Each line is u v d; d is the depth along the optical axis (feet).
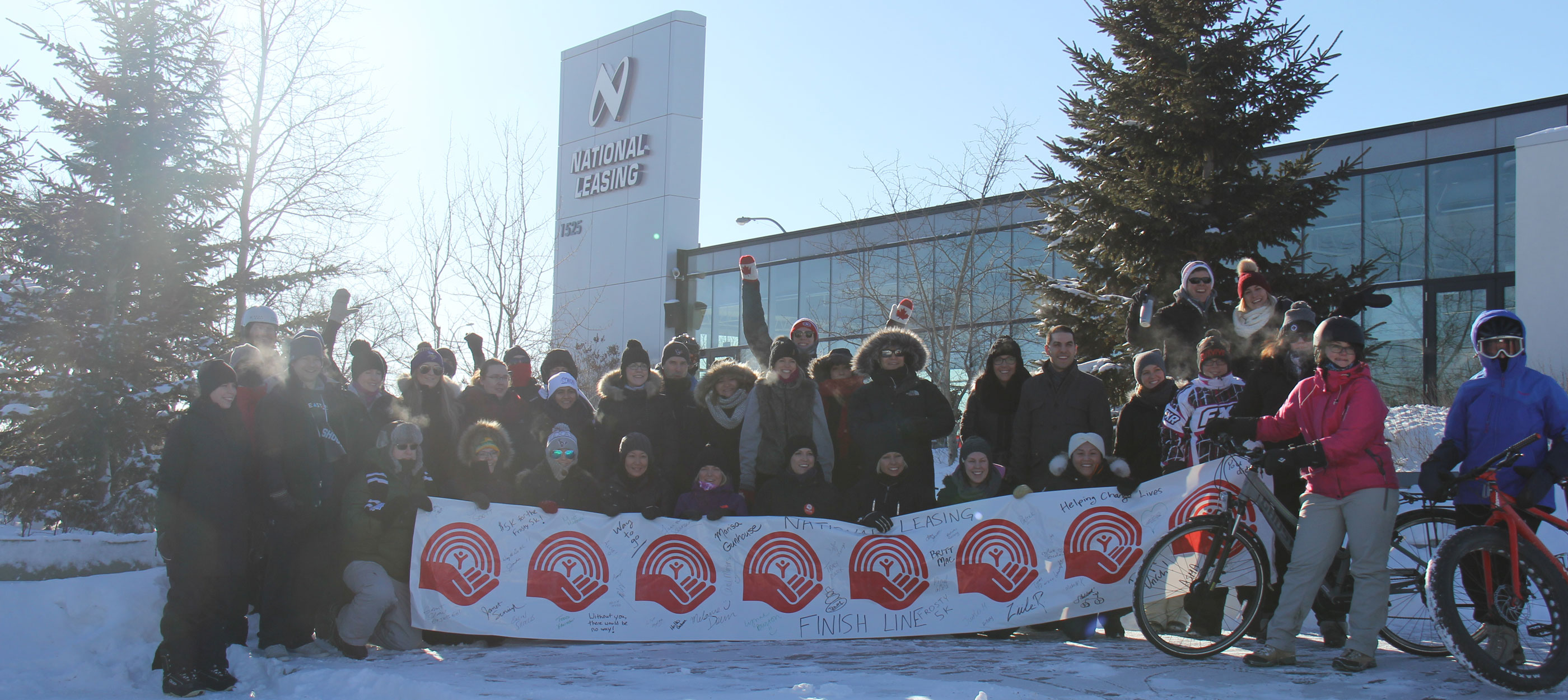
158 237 44.98
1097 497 22.40
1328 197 42.24
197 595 17.99
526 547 22.36
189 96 46.83
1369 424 17.10
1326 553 17.57
